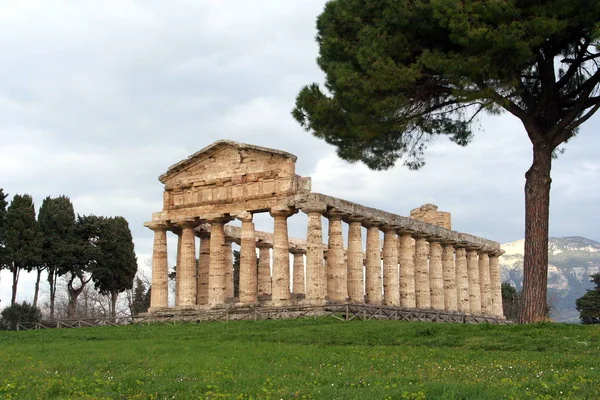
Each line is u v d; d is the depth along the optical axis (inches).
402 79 1626.5
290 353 1374.3
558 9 1503.4
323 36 1844.2
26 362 1359.5
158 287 2829.7
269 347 1520.7
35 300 3644.2
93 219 3878.0
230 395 904.9
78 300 4766.2
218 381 1019.9
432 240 3208.7
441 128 1877.5
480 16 1539.1
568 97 1733.5
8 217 3521.2
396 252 2935.5
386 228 2923.2
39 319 2989.7
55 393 955.3
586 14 1492.4
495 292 3720.5
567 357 1167.0
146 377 1075.3
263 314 2418.8
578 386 873.5
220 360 1296.8
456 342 1467.8
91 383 1025.5
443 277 3284.9
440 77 1696.6
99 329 2285.9
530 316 1636.3
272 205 2603.3
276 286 2551.7
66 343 1881.2
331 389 913.5
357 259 2711.6
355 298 2687.0
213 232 2755.9
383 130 1765.5
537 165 1690.5
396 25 1663.4
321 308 2353.6
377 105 1674.5
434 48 1670.8
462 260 3417.8
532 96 1733.5
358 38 1748.3
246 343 1641.2
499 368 1080.8
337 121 1850.4
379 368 1130.0
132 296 4611.2
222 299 2704.2
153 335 2006.6
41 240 3570.4
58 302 4891.7
